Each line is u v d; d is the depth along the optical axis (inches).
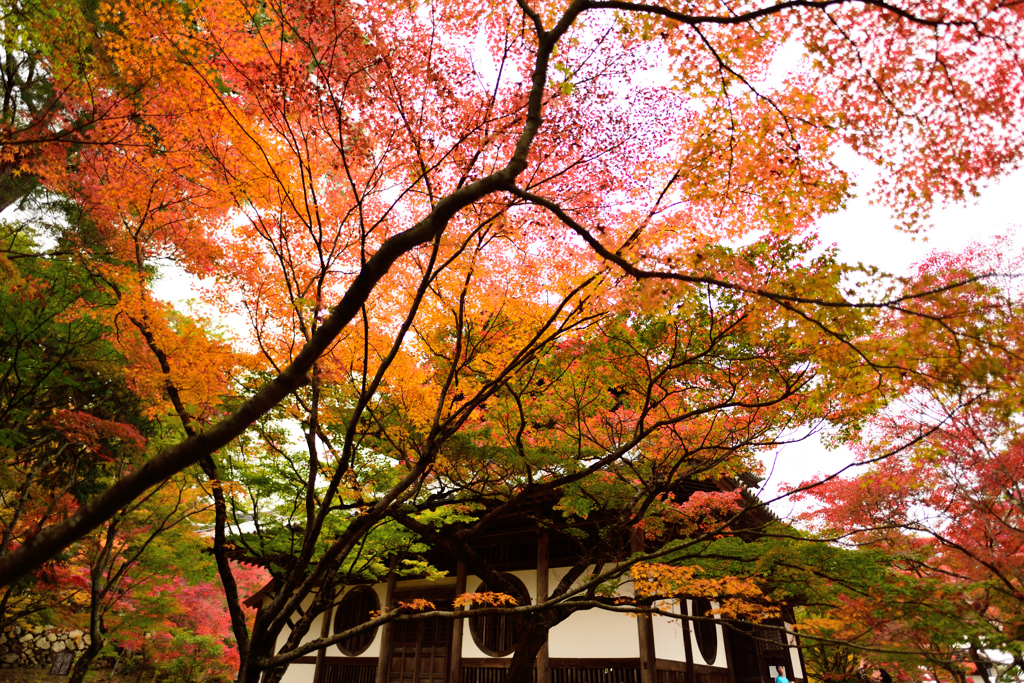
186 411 238.5
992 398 146.4
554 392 276.1
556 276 250.8
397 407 300.2
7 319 341.7
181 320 250.2
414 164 211.2
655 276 147.9
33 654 740.7
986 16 151.7
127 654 816.9
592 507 337.7
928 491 374.9
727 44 175.9
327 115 194.5
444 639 536.7
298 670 644.7
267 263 235.6
